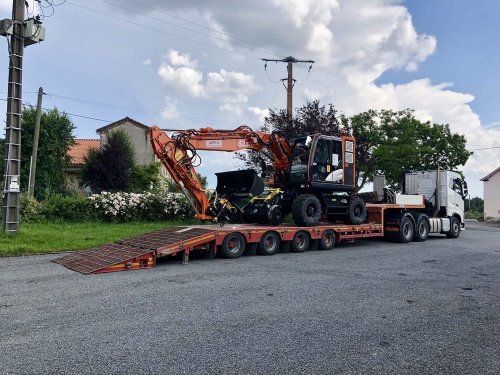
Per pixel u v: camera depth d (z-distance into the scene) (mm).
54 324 5551
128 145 35719
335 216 15000
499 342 5250
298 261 11031
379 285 8258
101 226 17266
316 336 5293
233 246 11430
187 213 20375
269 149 14156
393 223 16359
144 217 19797
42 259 10625
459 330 5668
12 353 4582
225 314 6105
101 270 8992
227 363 4422
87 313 6039
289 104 27172
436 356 4770
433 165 40438
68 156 32562
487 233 22453
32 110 30375
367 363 4523
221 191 13938
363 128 31453
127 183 34000
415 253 13164
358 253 12938
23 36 13438
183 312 6164
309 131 22844
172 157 12430
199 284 8008
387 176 33094
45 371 4148
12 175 13211
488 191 42875
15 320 5703
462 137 41469
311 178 13547
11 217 13164
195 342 4992
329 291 7641
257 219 13727
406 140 31188
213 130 13078
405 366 4480
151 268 9688
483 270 10211
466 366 4520
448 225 18672
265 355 4656
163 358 4516
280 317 6027
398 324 5855
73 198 19062
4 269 9234
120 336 5141
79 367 4254
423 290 7910
